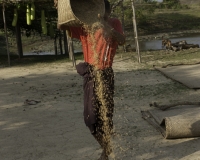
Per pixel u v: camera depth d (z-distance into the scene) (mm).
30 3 12016
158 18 31406
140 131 5109
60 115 6203
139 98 7117
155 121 5418
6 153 4582
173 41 22391
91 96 3600
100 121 3631
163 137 4812
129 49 15812
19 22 15477
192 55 13125
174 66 10742
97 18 3521
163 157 4191
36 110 6660
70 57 14070
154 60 12508
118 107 6477
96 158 4273
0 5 12734
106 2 3729
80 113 6246
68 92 8125
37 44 24500
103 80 3607
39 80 9914
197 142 4566
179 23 30609
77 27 3664
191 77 8844
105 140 3719
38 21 15711
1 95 8242
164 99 6938
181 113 5520
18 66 12969
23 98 7797
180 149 4391
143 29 28688
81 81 9398
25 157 4422
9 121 6043
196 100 6711
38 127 5594
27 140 5027
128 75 9844
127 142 4707
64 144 4781
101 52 3605
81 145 4711
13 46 23062
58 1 3600
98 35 3566
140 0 30578
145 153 4336
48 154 4477
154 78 9211
